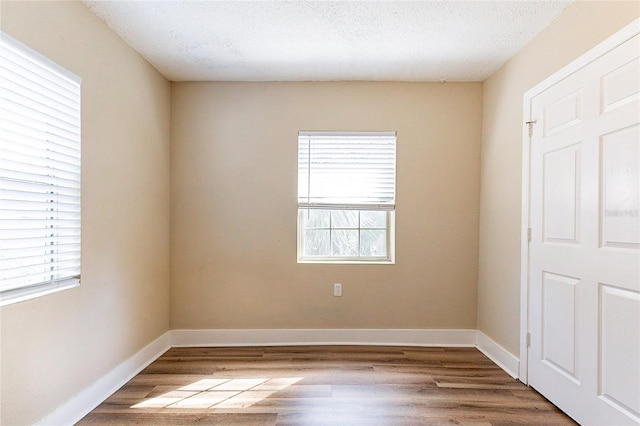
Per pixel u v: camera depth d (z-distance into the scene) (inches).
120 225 90.3
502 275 104.7
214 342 120.2
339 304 121.6
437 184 121.0
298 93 120.7
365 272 121.2
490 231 112.8
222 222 120.6
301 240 124.6
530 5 76.9
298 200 121.6
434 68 110.2
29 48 61.2
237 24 85.1
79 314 74.8
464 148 120.7
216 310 120.8
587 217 71.6
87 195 77.2
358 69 111.3
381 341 121.0
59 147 69.3
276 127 120.9
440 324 121.3
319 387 89.7
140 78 100.7
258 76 116.6
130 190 95.1
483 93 119.7
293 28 87.0
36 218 63.9
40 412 64.7
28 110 62.0
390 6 77.7
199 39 92.3
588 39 71.6
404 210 121.0
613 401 65.3
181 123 120.0
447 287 121.1
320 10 79.2
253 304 121.1
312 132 121.0
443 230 121.0
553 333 81.7
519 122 96.7
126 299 93.2
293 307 121.3
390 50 98.6
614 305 65.3
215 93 120.1
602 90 68.1
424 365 103.7
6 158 58.1
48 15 65.7
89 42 77.8
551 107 83.2
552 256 82.1
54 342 68.0
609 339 66.3
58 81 69.1
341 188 122.3
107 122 84.7
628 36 62.2
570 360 76.0
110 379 85.7
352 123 121.0
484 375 97.4
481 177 119.9
